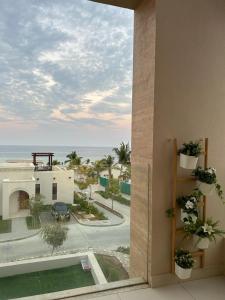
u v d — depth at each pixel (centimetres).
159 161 203
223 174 225
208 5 214
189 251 212
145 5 219
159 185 204
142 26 225
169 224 208
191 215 194
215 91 219
